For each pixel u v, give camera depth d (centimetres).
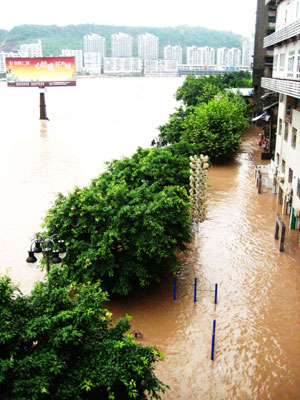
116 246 1841
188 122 4597
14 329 888
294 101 2641
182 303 1855
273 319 1731
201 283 2019
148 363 1013
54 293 996
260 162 4556
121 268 1806
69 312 957
